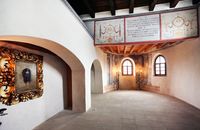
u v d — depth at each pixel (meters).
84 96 4.52
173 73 6.62
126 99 6.33
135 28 4.99
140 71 9.42
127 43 5.05
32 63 3.30
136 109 4.71
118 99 6.34
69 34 3.38
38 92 3.47
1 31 1.62
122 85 9.77
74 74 4.60
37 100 3.46
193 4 4.49
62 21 3.04
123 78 9.80
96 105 5.28
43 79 3.76
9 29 1.72
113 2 4.60
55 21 2.76
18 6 1.86
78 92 4.57
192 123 3.46
